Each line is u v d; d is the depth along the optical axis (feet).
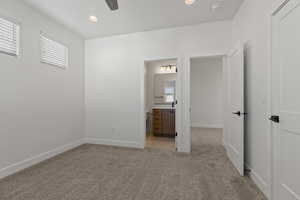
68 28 10.25
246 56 7.20
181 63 10.04
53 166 7.68
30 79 7.79
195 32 9.80
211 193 5.46
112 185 5.99
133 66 10.97
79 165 7.80
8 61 6.81
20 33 7.29
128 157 8.93
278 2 4.60
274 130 4.99
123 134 11.21
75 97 11.06
